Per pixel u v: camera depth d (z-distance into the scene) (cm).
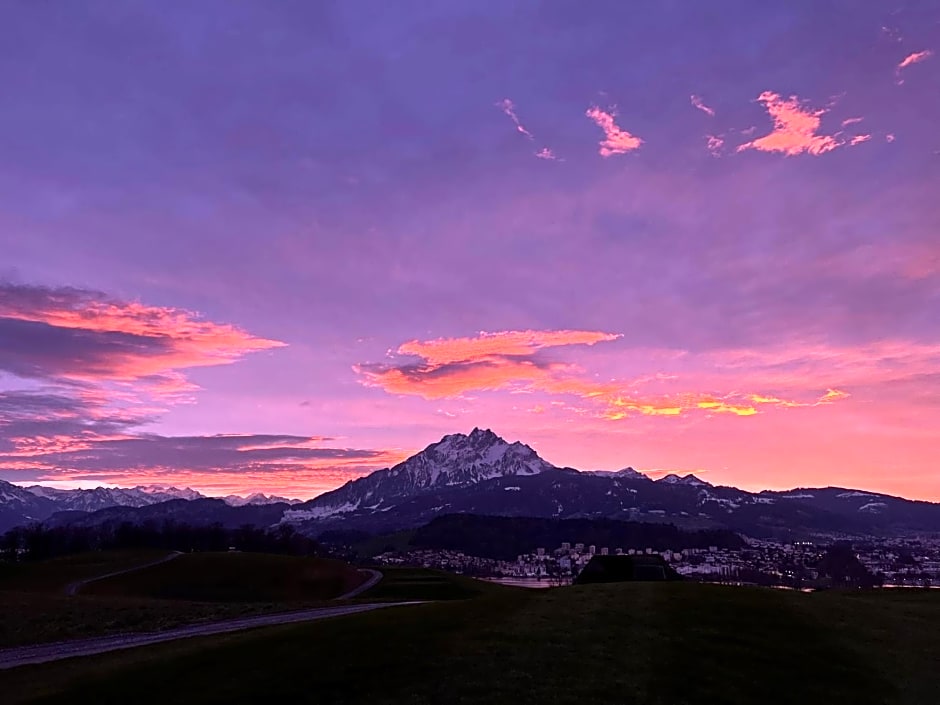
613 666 3142
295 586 13762
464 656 3291
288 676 3128
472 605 4619
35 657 4481
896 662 3394
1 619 6272
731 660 3288
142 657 4006
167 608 7469
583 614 4156
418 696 2823
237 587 13350
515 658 3253
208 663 3456
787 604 4581
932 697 2958
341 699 2841
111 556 17512
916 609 4747
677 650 3400
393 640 3609
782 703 2820
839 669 3241
